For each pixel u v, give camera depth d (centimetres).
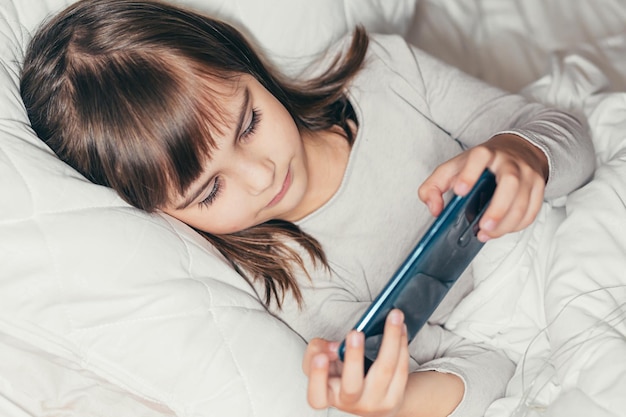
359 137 104
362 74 109
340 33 120
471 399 93
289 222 103
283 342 88
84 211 85
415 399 89
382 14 129
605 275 89
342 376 74
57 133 91
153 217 89
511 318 100
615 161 99
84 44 90
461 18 139
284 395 85
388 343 74
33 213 83
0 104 89
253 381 84
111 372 84
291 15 115
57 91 90
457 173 86
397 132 107
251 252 100
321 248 103
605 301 87
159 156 86
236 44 100
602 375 82
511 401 92
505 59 135
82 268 83
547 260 96
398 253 107
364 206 104
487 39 138
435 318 107
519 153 89
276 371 85
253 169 87
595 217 93
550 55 131
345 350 74
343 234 104
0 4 98
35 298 82
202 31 94
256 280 100
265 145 89
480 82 112
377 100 107
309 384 76
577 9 139
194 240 91
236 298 88
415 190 106
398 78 110
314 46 117
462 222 78
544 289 95
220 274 90
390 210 105
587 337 85
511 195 81
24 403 90
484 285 100
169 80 86
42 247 83
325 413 89
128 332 83
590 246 91
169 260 86
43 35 94
